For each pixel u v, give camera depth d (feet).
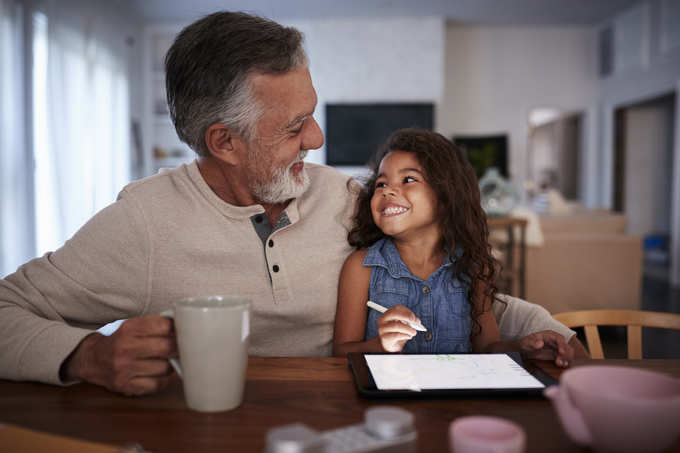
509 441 1.12
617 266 10.31
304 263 2.89
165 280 2.71
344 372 2.04
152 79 20.75
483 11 20.20
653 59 18.92
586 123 22.88
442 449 1.39
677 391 1.35
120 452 1.31
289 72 2.51
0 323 2.08
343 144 20.83
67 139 13.48
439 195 3.00
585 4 19.60
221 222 2.76
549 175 25.54
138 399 1.78
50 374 1.87
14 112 11.18
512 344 2.36
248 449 1.40
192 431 1.51
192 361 1.61
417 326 2.24
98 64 15.88
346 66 20.62
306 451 1.12
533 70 22.79
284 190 2.70
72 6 14.07
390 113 20.63
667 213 22.66
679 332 9.75
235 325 1.60
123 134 17.65
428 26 20.45
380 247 3.08
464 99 22.86
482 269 3.01
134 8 18.48
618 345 8.89
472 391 1.75
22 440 1.38
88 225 2.66
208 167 2.81
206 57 2.48
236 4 18.61
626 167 22.67
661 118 22.47
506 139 22.25
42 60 12.64
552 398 1.40
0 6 10.75
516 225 10.19
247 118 2.50
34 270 2.49
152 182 2.85
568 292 10.37
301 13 19.76
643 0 19.21
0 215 10.71
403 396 1.75
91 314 2.62
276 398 1.77
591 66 22.74
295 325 2.91
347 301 2.95
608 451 1.28
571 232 11.65
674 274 15.80
